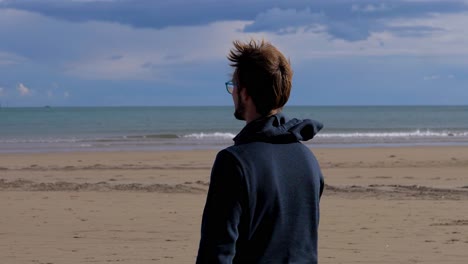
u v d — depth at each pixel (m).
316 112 148.62
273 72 2.71
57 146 33.97
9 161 24.28
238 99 2.79
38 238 9.95
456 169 21.36
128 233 10.34
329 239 9.80
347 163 23.61
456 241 9.64
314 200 2.75
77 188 16.00
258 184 2.60
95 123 73.81
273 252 2.63
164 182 17.42
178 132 51.47
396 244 9.40
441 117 99.44
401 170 20.94
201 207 13.05
